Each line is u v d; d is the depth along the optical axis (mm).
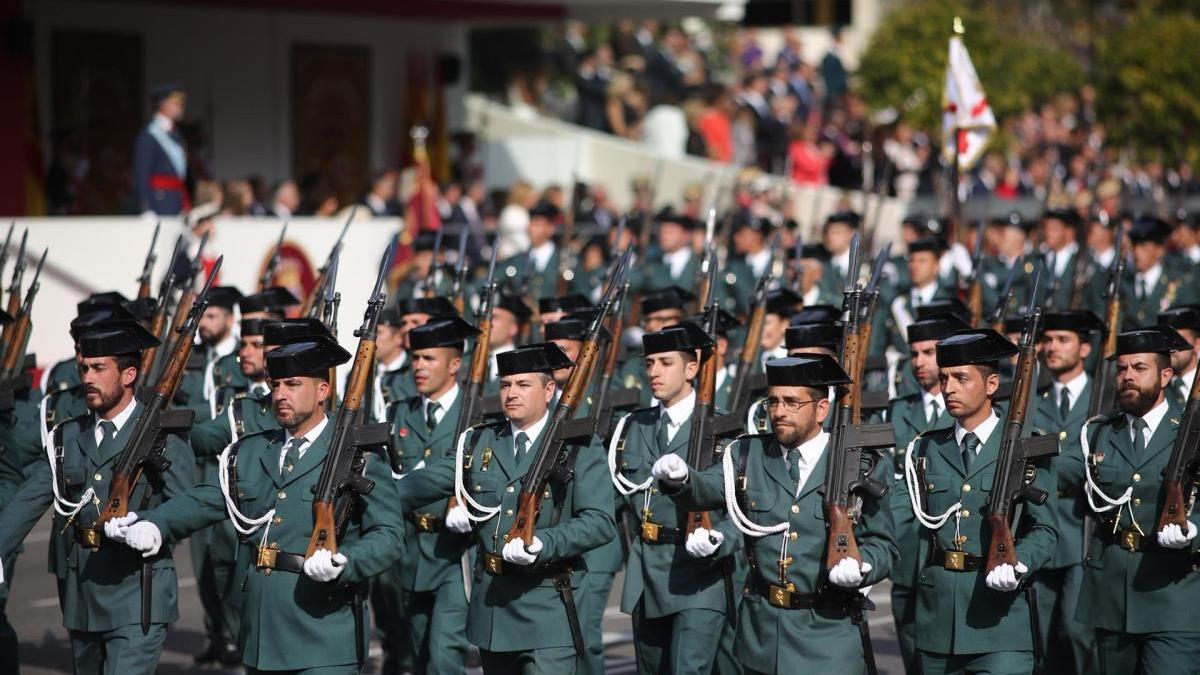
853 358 15609
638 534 17844
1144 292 32500
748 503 15297
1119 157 52938
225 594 20625
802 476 15211
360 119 49531
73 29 42469
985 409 16328
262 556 15117
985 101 31469
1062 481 17500
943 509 16188
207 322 22750
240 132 46469
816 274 31281
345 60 49000
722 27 69438
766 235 36812
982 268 31312
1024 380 15953
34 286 21391
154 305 22484
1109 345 21812
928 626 16234
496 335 23016
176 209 35781
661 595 17359
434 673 18078
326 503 14797
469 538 18234
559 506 15891
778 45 77688
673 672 17188
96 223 31984
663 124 57938
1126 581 16750
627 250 16828
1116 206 41562
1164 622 16500
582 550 15547
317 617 15039
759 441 15609
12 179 40344
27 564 26922
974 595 15969
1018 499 15641
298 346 15398
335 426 15203
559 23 50062
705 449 17266
